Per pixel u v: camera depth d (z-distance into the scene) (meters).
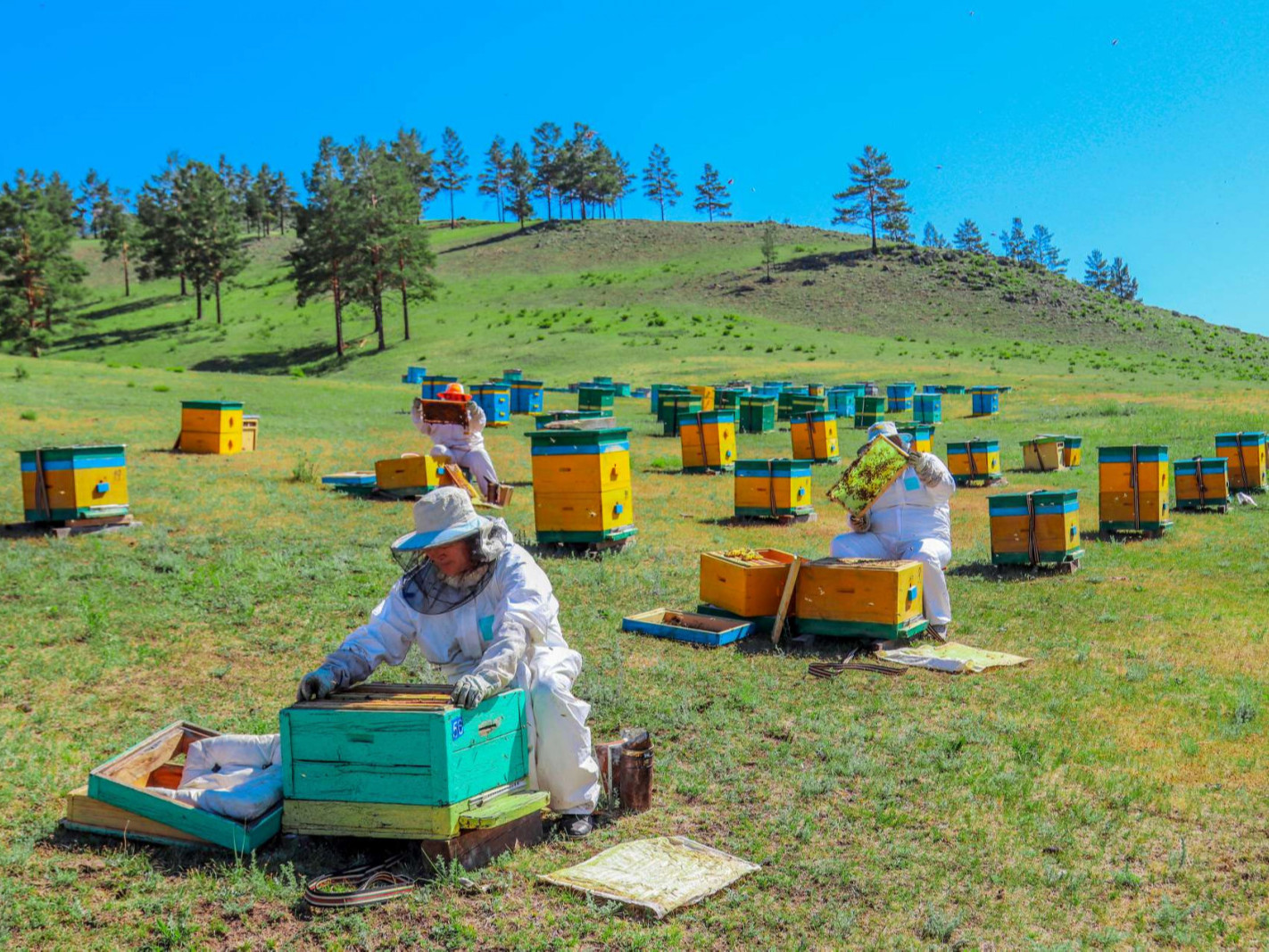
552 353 89.75
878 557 9.23
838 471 23.97
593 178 193.00
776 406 38.34
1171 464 23.44
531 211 193.62
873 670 8.06
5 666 7.79
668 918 4.19
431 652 5.26
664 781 5.79
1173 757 6.25
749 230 183.50
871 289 130.38
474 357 92.56
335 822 4.61
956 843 5.00
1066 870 4.73
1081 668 8.29
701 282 138.62
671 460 25.73
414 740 4.48
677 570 12.10
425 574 5.23
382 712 4.52
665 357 84.50
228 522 14.34
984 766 6.04
